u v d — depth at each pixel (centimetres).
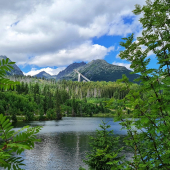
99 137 1021
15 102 11419
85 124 7294
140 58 286
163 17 284
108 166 861
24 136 88
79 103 16350
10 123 89
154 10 300
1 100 11050
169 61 287
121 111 303
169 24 298
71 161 2602
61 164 2466
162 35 304
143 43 295
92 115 13475
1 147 85
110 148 960
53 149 3294
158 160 298
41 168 2288
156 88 260
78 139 4197
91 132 5184
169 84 256
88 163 934
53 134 4891
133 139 331
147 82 261
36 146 3531
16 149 84
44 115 11094
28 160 2630
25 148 82
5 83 74
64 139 4206
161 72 278
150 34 291
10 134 88
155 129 254
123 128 314
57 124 7319
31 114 9869
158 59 309
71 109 14750
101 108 14462
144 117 263
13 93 12938
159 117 268
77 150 3219
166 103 265
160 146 313
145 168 305
